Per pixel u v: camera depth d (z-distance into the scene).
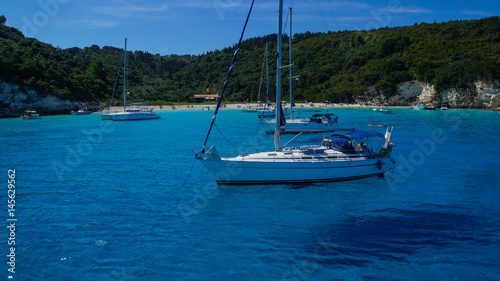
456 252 9.56
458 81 76.62
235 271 8.66
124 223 11.70
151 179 17.56
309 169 15.43
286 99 99.81
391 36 105.88
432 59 86.56
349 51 111.81
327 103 89.19
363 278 8.34
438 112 67.88
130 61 141.88
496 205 13.22
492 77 71.44
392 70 91.56
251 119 57.97
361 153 16.91
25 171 19.39
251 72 122.12
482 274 8.49
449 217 12.07
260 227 11.32
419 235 10.65
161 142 31.33
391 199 14.06
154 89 115.62
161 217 12.23
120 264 9.01
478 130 37.31
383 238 10.45
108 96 90.50
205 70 144.25
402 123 45.94
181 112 80.19
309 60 118.19
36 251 9.69
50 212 12.77
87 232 10.98
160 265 8.95
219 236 10.66
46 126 47.81
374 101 92.06
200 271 8.67
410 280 8.24
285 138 32.53
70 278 8.34
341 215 12.34
